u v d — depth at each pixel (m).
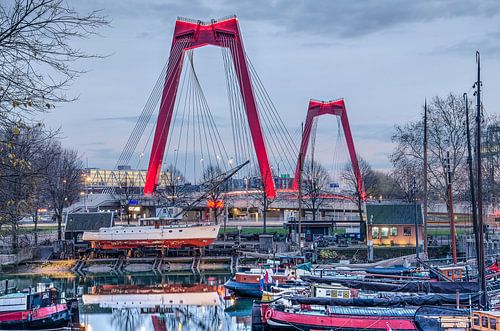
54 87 28.86
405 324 70.56
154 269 151.75
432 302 68.06
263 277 95.75
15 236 149.12
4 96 27.80
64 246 162.88
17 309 80.38
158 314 95.56
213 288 122.00
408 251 146.88
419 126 175.12
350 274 96.31
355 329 71.81
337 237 164.62
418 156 173.00
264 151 197.38
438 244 152.50
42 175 47.16
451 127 170.88
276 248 156.25
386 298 70.12
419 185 186.50
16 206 39.03
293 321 74.25
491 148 161.00
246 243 164.88
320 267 114.75
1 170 35.00
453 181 163.00
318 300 72.06
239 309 99.12
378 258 145.50
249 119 199.75
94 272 148.38
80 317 93.69
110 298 111.06
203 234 159.38
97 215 174.62
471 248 144.50
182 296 112.88
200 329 84.44
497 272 94.75
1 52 27.48
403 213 159.38
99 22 48.97
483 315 58.56
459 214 197.12
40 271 150.00
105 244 162.62
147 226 163.00
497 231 164.50
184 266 154.25
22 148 41.88
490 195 168.25
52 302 84.75
